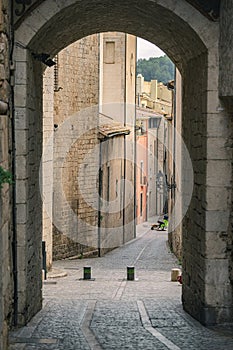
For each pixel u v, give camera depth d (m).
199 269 14.33
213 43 13.39
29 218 13.98
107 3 14.11
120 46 42.50
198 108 14.48
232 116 13.53
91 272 27.28
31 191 14.30
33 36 13.20
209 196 13.62
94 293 19.92
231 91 12.81
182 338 12.75
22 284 13.50
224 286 13.77
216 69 13.45
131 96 45.22
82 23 15.88
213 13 13.33
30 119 14.00
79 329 13.66
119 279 24.59
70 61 31.83
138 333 13.29
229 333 13.26
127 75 43.56
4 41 11.95
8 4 12.50
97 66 33.47
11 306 13.07
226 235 13.69
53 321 14.52
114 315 15.52
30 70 13.80
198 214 14.45
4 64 11.98
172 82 35.88
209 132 13.53
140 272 27.23
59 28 14.94
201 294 14.12
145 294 19.64
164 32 15.48
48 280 24.16
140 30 16.88
